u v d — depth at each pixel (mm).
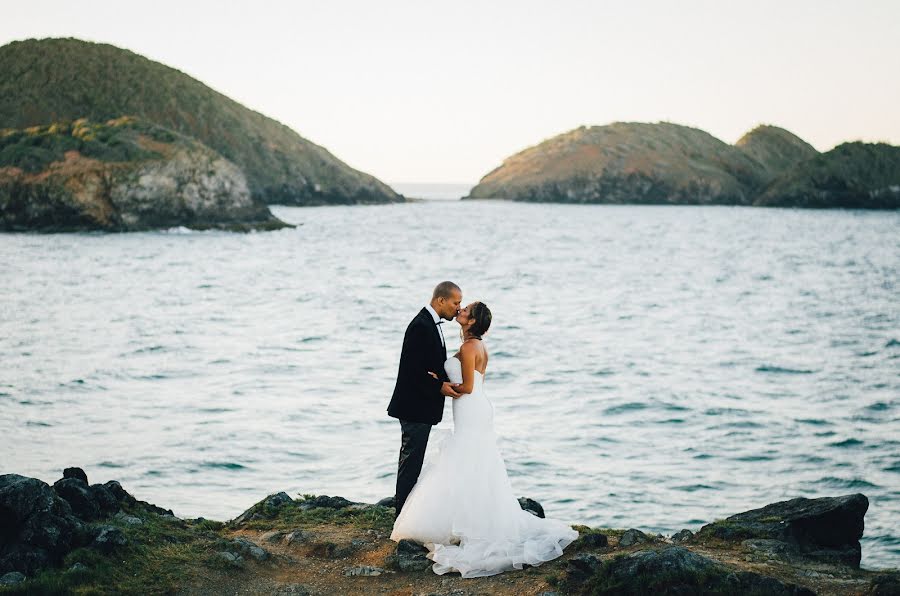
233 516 12812
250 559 6520
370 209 193375
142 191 96625
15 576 5539
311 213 166125
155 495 13664
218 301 41750
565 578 5910
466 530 6566
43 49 179250
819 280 57344
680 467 15688
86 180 94188
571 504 13797
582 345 29531
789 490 14523
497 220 159875
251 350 27219
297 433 17234
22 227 92625
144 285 48594
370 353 26953
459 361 6805
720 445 17078
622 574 5641
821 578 5980
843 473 15391
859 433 17938
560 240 103375
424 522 6703
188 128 182875
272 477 14609
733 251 87312
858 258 78438
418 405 6859
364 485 14195
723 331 33531
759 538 6961
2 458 15195
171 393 20766
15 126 163750
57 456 15469
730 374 24484
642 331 33250
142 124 107250
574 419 19078
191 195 101188
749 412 19781
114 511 7145
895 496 14211
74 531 6148
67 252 70750
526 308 40938
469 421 6762
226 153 185250
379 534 7336
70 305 39094
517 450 16562
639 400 20922
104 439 16609
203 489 14000
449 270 62031
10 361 24562
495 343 29719
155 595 5613
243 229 102062
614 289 50469
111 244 80938
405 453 6973
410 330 6840
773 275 61000
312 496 9070
